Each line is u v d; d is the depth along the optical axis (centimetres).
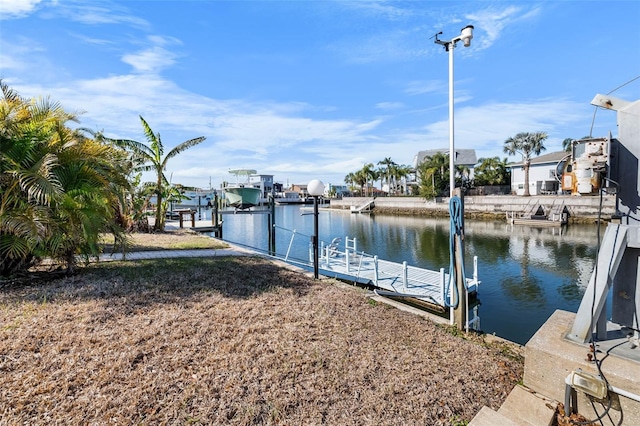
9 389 244
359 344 363
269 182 7462
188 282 581
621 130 286
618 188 286
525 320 903
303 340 363
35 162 529
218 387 265
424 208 4434
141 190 1549
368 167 6450
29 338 327
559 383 272
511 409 264
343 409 250
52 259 639
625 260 290
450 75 516
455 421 247
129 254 879
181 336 354
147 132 1489
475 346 384
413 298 865
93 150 570
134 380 266
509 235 2445
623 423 238
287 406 249
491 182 4647
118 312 415
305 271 756
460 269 470
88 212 572
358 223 3697
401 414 247
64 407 228
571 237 2306
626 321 289
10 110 521
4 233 514
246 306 465
